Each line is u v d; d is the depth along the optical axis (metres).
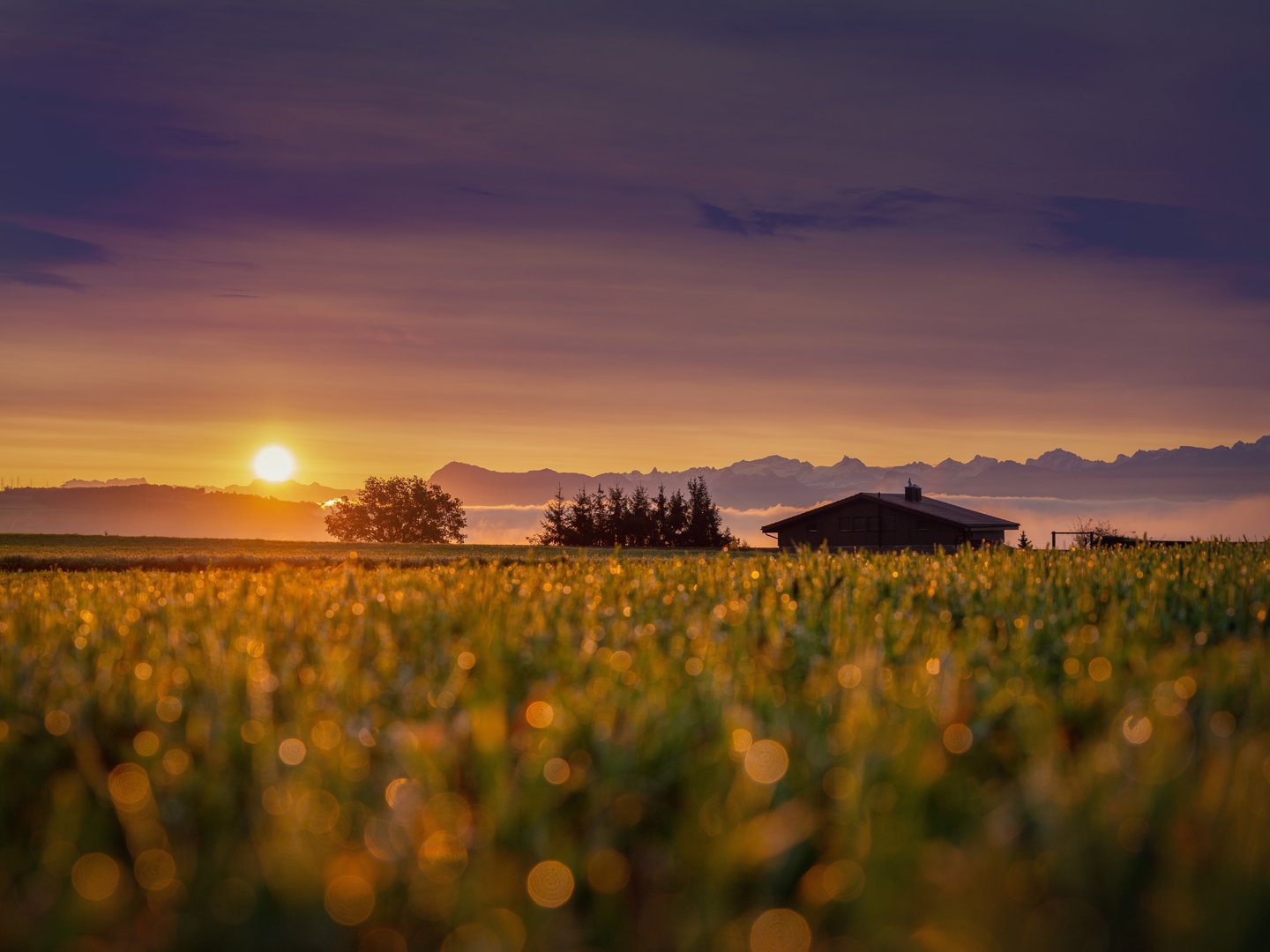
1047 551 12.76
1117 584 8.60
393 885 2.57
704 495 116.50
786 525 97.50
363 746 3.75
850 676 4.32
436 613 6.80
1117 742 3.25
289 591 8.07
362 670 5.29
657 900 2.62
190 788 3.29
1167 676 4.38
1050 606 7.16
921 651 5.45
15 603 7.99
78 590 9.27
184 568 38.25
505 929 2.36
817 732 3.67
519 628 6.07
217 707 4.23
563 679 4.75
